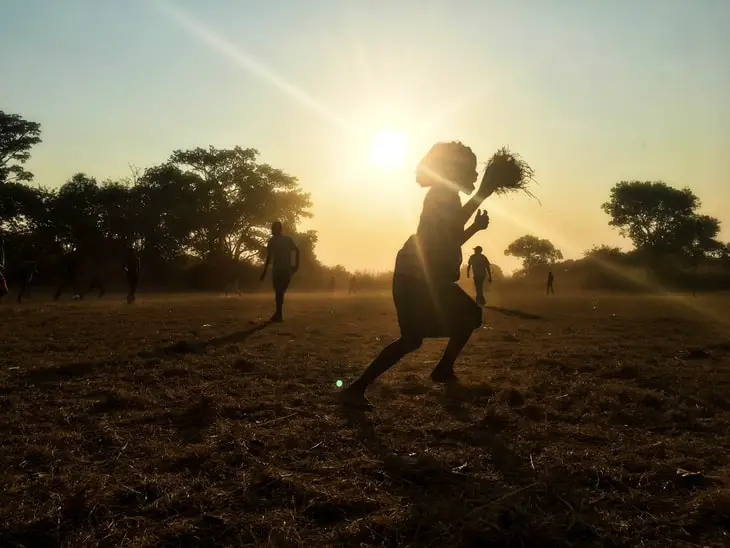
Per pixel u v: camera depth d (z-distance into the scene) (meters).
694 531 2.99
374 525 3.00
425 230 5.53
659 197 97.12
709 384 6.36
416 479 3.61
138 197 72.25
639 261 82.62
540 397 5.75
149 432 4.52
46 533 2.93
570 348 9.27
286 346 9.31
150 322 13.09
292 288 79.56
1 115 68.50
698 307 23.94
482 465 3.84
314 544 2.85
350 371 7.08
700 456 4.08
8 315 14.75
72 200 69.44
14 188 66.69
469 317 5.79
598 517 3.09
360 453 4.07
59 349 8.62
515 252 108.12
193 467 3.80
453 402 5.51
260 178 78.81
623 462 3.90
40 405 5.30
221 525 3.01
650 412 5.18
